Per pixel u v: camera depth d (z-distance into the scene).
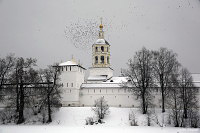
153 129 68.56
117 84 101.19
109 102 99.44
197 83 93.94
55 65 88.56
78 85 100.31
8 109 87.75
